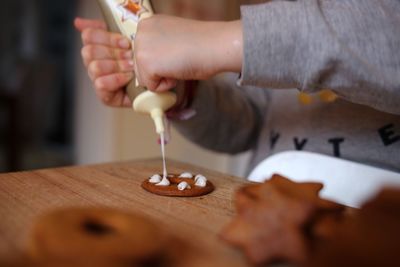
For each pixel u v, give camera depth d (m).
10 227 0.31
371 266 0.22
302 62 0.37
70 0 2.25
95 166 0.49
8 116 1.57
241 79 0.38
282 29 0.37
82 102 1.55
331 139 0.52
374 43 0.36
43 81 1.84
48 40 2.42
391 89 0.36
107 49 0.48
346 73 0.36
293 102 0.58
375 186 0.41
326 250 0.23
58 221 0.26
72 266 0.22
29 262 0.23
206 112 0.58
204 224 0.33
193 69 0.38
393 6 0.38
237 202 0.30
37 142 1.98
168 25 0.39
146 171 0.48
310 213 0.28
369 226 0.23
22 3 2.37
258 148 0.60
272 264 0.27
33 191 0.39
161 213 0.35
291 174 0.47
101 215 0.28
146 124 1.28
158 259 0.26
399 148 0.48
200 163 1.36
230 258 0.28
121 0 0.46
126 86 0.46
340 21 0.37
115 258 0.23
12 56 2.33
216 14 1.26
